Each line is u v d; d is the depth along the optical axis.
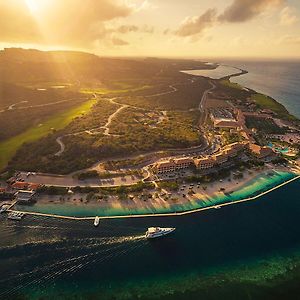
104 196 186.00
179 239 155.25
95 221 163.25
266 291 128.12
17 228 160.00
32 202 180.50
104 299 123.00
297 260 144.88
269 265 141.38
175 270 137.12
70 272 134.25
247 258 145.12
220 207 182.62
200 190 198.62
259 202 190.38
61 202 181.38
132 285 129.25
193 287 129.25
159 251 146.88
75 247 147.62
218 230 163.12
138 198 185.75
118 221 166.38
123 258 142.38
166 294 125.88
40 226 161.75
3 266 136.38
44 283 128.75
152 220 168.38
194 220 170.00
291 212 181.38
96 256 143.00
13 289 126.00
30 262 138.75
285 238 159.12
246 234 161.12
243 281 132.75
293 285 131.25
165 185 197.50
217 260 143.25
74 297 123.44
